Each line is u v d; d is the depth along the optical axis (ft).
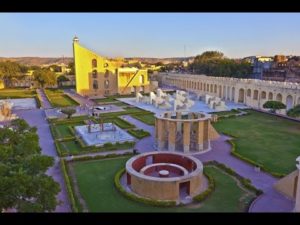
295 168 97.66
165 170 90.48
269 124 165.17
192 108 217.15
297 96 182.91
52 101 257.55
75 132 148.56
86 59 298.15
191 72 443.73
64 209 70.44
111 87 312.50
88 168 99.25
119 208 71.67
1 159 54.24
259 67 337.11
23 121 70.74
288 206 72.38
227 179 89.51
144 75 324.80
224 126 160.66
